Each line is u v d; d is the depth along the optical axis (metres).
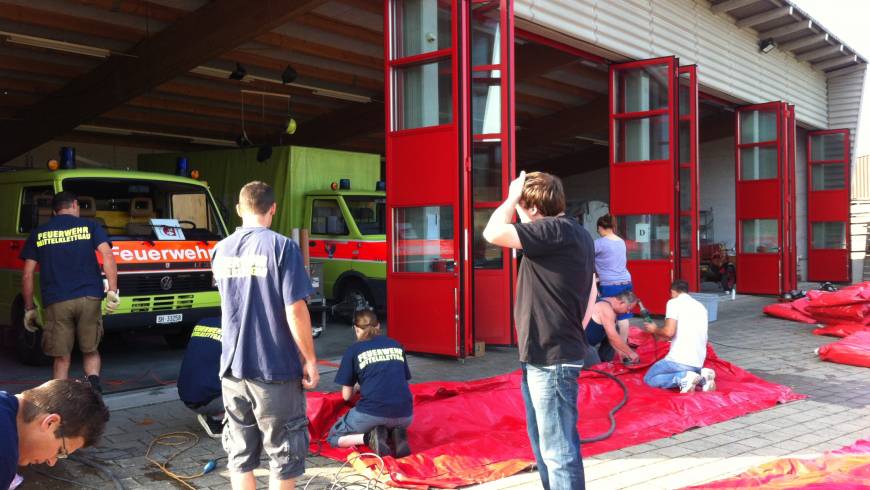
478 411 5.54
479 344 8.53
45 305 5.98
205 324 5.35
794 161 16.64
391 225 8.81
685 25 13.87
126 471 4.48
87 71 12.30
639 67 12.52
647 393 6.27
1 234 8.58
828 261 19.61
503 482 4.27
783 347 9.25
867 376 7.43
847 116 19.80
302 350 3.42
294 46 11.95
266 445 3.45
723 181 20.47
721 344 9.50
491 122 8.92
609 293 8.05
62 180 8.02
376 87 14.96
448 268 8.33
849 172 19.44
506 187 8.86
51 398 1.99
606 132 21.08
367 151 20.95
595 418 5.66
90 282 6.07
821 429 5.43
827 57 18.78
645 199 12.38
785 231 16.06
